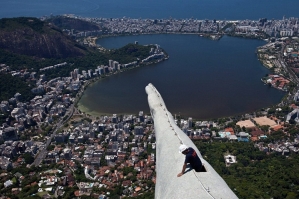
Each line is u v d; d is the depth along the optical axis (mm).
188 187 24844
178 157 30938
